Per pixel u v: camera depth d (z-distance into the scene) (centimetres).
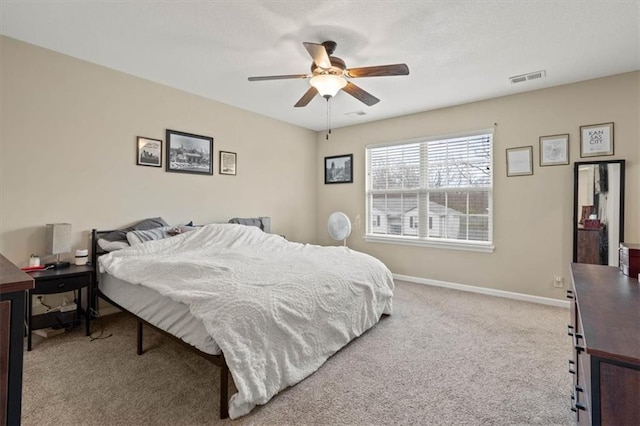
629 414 71
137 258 253
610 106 300
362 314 245
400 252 446
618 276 154
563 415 158
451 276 403
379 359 214
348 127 498
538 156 339
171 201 343
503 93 350
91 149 285
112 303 245
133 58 275
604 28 220
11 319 90
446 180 407
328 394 175
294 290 194
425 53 258
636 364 70
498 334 256
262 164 444
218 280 192
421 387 182
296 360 182
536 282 343
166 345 236
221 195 393
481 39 237
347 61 271
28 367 203
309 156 522
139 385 184
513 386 183
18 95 246
